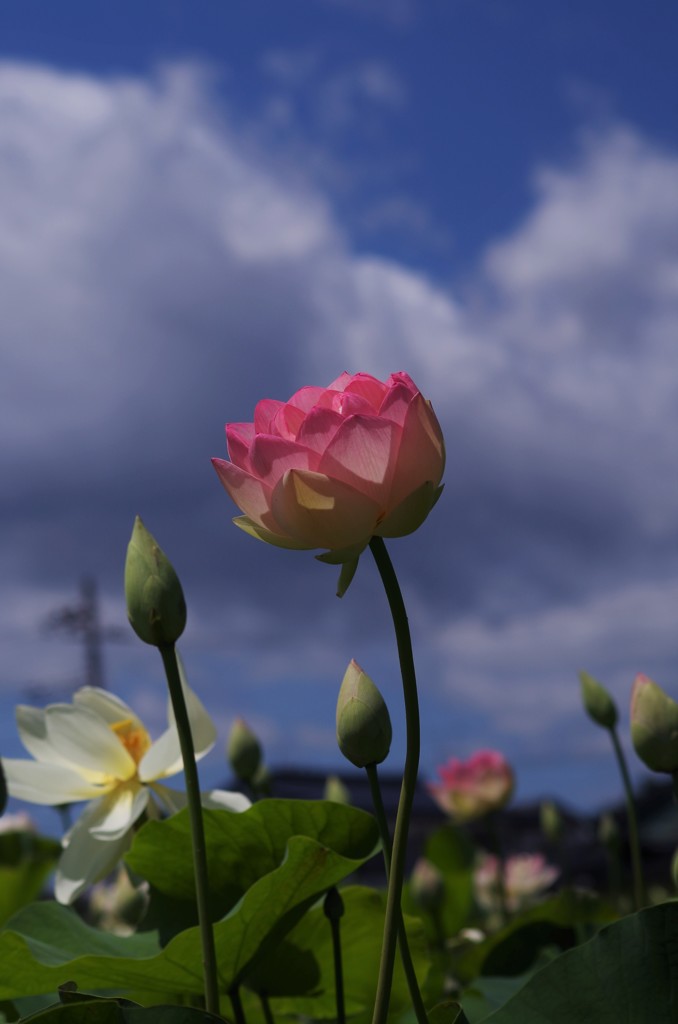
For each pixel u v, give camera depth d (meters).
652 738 1.48
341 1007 1.47
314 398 1.33
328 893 1.47
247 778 2.04
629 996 1.26
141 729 1.80
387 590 1.25
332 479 1.21
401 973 1.67
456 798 3.39
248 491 1.26
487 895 3.93
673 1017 1.25
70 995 1.27
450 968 2.30
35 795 1.69
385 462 1.23
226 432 1.32
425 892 2.64
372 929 1.62
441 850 3.02
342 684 1.33
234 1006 1.51
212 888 1.60
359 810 1.59
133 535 1.32
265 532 1.28
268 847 1.59
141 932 1.63
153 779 1.68
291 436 1.29
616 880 2.77
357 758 1.31
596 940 1.29
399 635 1.24
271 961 1.61
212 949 1.27
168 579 1.30
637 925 1.28
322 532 1.23
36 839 3.20
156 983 1.50
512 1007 1.28
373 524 1.23
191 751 1.30
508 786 3.38
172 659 1.30
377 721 1.31
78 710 1.70
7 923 1.61
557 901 2.02
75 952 1.58
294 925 1.51
